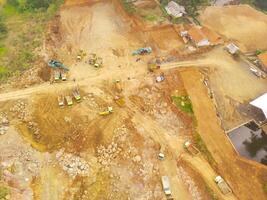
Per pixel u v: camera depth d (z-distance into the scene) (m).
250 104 61.12
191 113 59.06
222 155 54.16
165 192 49.59
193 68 65.69
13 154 52.94
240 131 58.94
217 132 56.88
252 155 56.28
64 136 55.44
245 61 68.19
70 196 49.19
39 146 54.38
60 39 70.94
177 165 52.84
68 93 61.25
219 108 61.03
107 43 70.25
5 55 67.81
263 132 58.94
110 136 55.41
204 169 52.44
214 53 69.19
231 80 64.94
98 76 64.19
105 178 51.22
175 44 70.25
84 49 69.06
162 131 56.75
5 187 49.06
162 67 65.69
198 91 62.16
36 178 50.78
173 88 62.41
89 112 58.47
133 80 63.47
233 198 49.62
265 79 65.31
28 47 68.94
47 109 58.84
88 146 54.34
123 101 60.16
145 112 59.09
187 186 50.75
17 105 59.12
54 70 64.88
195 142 55.44
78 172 51.50
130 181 51.03
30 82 62.69
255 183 51.19
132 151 53.94
